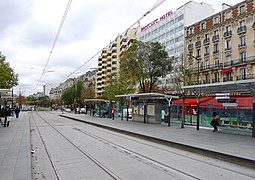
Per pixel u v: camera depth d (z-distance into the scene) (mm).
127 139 14156
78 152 9742
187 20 61375
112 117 33312
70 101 90250
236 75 45062
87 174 6660
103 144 11891
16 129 18516
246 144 11312
